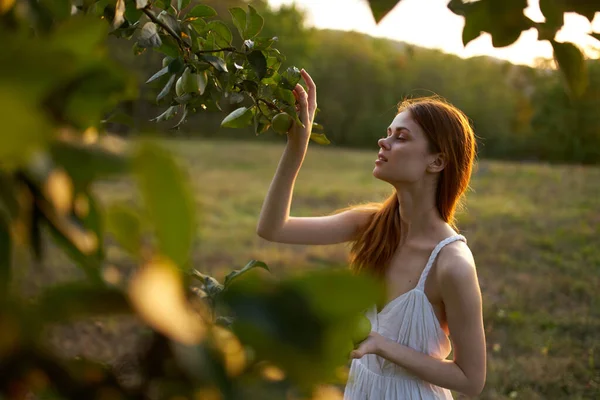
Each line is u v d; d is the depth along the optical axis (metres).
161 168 0.21
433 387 1.70
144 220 0.23
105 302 0.24
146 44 1.12
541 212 9.09
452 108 1.76
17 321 0.24
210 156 14.34
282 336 0.25
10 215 0.29
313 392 0.27
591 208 9.56
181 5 1.34
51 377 0.26
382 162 1.71
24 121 0.18
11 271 0.27
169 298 0.22
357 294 0.24
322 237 1.90
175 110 1.42
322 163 14.97
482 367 1.58
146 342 0.27
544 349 4.35
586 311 5.15
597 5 0.42
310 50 23.41
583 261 6.59
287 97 1.43
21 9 0.36
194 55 1.31
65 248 0.30
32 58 0.19
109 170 0.25
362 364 1.77
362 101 27.23
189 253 0.22
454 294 1.58
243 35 1.40
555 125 16.72
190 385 0.27
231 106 1.64
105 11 1.10
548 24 0.43
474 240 7.29
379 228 1.79
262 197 9.62
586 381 3.93
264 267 0.69
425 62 27.30
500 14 0.43
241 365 0.27
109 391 0.27
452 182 1.72
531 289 5.59
